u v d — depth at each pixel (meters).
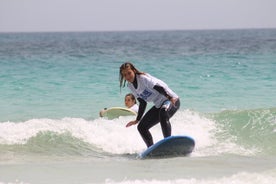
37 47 153.00
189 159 24.33
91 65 79.44
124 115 34.50
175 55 101.88
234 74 65.19
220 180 19.17
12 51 122.75
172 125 31.50
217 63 80.94
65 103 44.75
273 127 30.78
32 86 55.22
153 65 78.69
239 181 19.00
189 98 46.94
